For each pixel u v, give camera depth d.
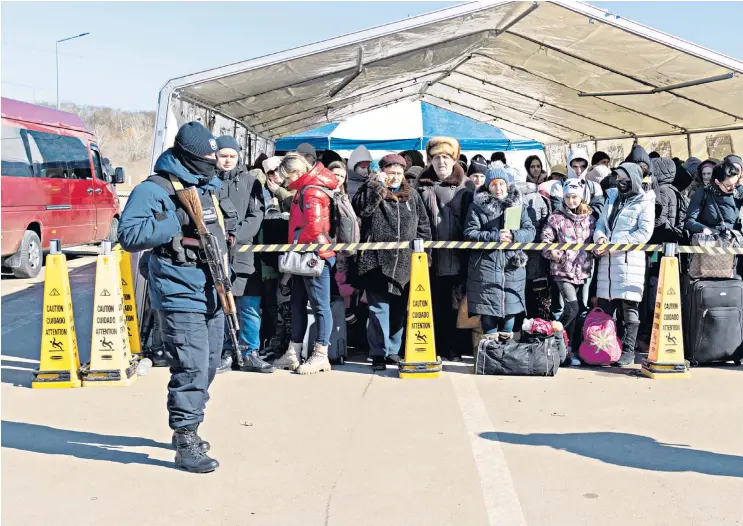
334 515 3.96
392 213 6.85
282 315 7.50
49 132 14.32
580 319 7.38
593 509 4.01
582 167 9.84
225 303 4.57
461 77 13.33
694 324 7.12
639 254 7.05
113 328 6.48
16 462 4.70
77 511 4.02
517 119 15.91
